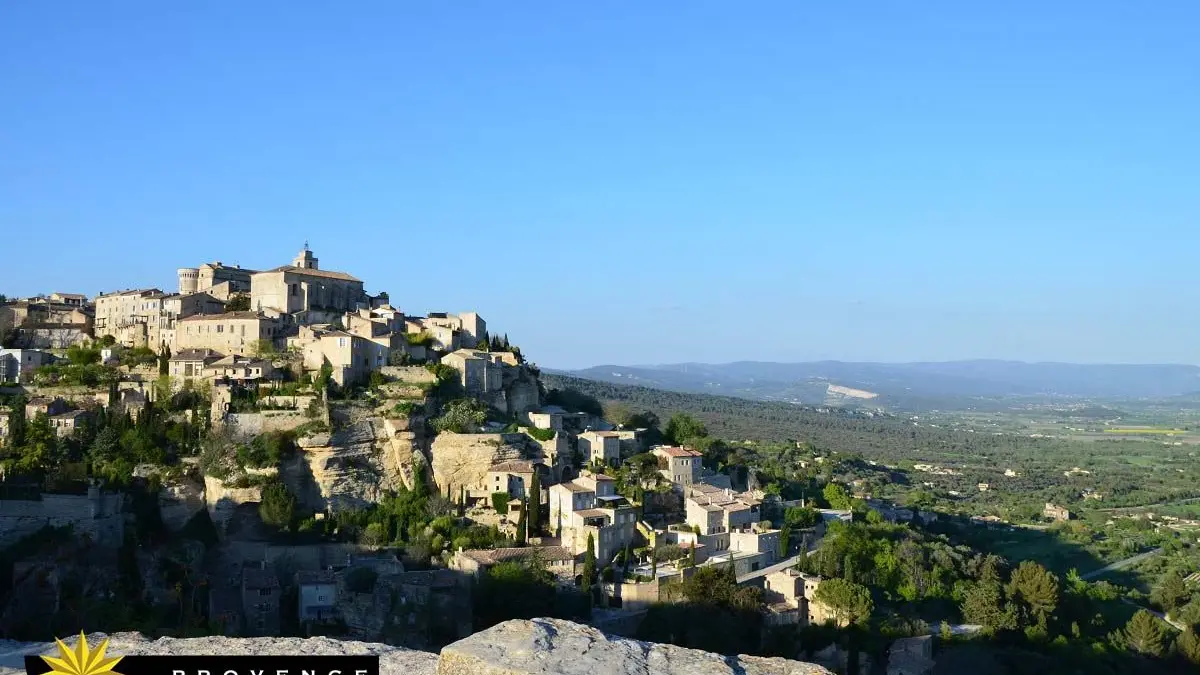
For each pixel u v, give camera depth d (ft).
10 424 572.10
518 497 612.29
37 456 544.62
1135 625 592.60
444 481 626.23
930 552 651.66
